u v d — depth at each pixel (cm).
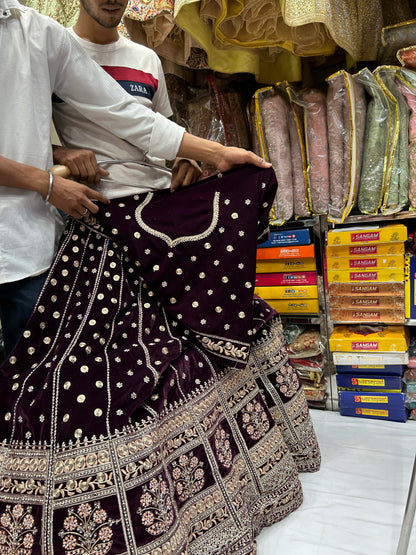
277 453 126
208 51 172
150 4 152
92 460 88
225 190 118
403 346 178
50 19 106
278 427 137
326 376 203
